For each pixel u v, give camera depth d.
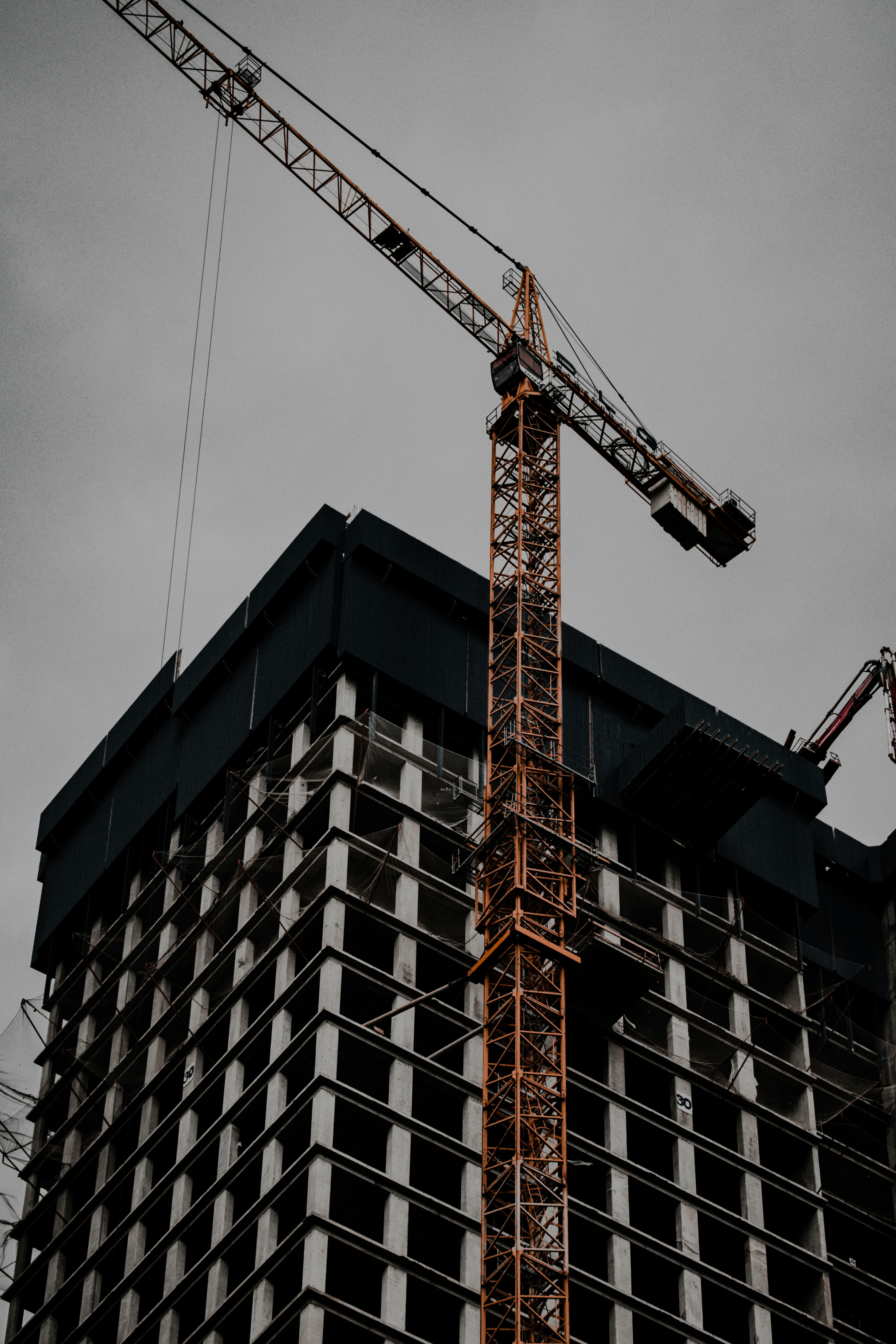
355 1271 100.19
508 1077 101.50
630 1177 110.12
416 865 111.94
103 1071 122.75
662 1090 117.38
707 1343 106.19
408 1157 101.12
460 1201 102.19
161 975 119.69
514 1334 94.88
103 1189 114.31
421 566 123.06
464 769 118.12
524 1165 99.44
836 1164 122.94
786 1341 111.31
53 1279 115.81
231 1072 108.69
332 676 119.06
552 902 108.38
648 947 120.44
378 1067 105.31
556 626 124.38
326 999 104.25
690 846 125.50
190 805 124.44
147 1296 107.75
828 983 130.75
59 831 137.50
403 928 109.69
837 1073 125.62
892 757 155.50
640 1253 107.94
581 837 122.69
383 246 141.50
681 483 142.88
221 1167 105.19
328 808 113.69
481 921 108.00
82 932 131.75
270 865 115.38
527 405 133.12
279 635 123.81
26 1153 124.62
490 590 124.94
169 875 123.75
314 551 123.44
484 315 139.88
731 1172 115.38
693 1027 119.06
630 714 128.38
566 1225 98.06
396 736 116.94
